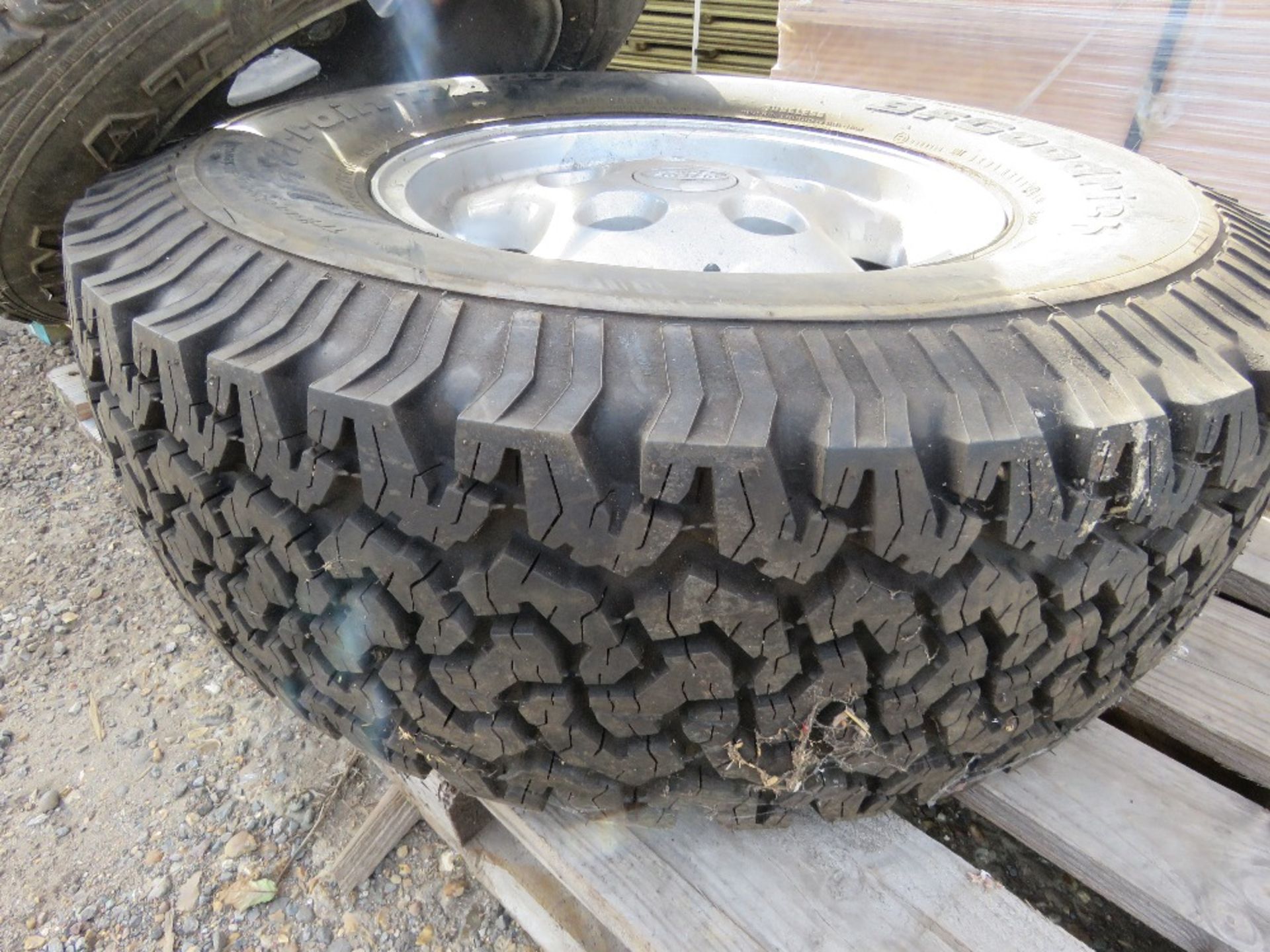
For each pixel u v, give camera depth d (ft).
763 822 3.55
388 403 2.44
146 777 5.86
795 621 2.67
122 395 3.15
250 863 5.39
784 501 2.38
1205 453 2.75
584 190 5.25
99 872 5.32
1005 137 5.62
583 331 2.58
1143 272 3.21
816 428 2.42
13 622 7.08
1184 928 3.81
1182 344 2.89
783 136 6.45
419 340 2.64
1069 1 7.98
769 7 11.81
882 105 6.48
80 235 3.75
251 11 4.36
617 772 3.13
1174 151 7.79
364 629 2.94
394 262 2.90
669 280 2.86
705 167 5.94
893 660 2.80
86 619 7.13
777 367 2.52
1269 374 2.94
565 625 2.66
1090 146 5.34
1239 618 5.15
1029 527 2.56
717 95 6.78
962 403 2.49
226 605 3.41
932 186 5.55
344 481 2.67
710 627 2.70
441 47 7.03
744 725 2.93
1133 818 4.10
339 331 2.73
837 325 2.67
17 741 6.12
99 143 4.42
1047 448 2.51
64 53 3.99
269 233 3.20
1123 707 4.83
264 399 2.63
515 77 6.61
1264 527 5.72
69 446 9.30
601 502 2.41
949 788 3.75
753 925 3.61
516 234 5.46
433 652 2.87
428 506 2.52
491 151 5.96
